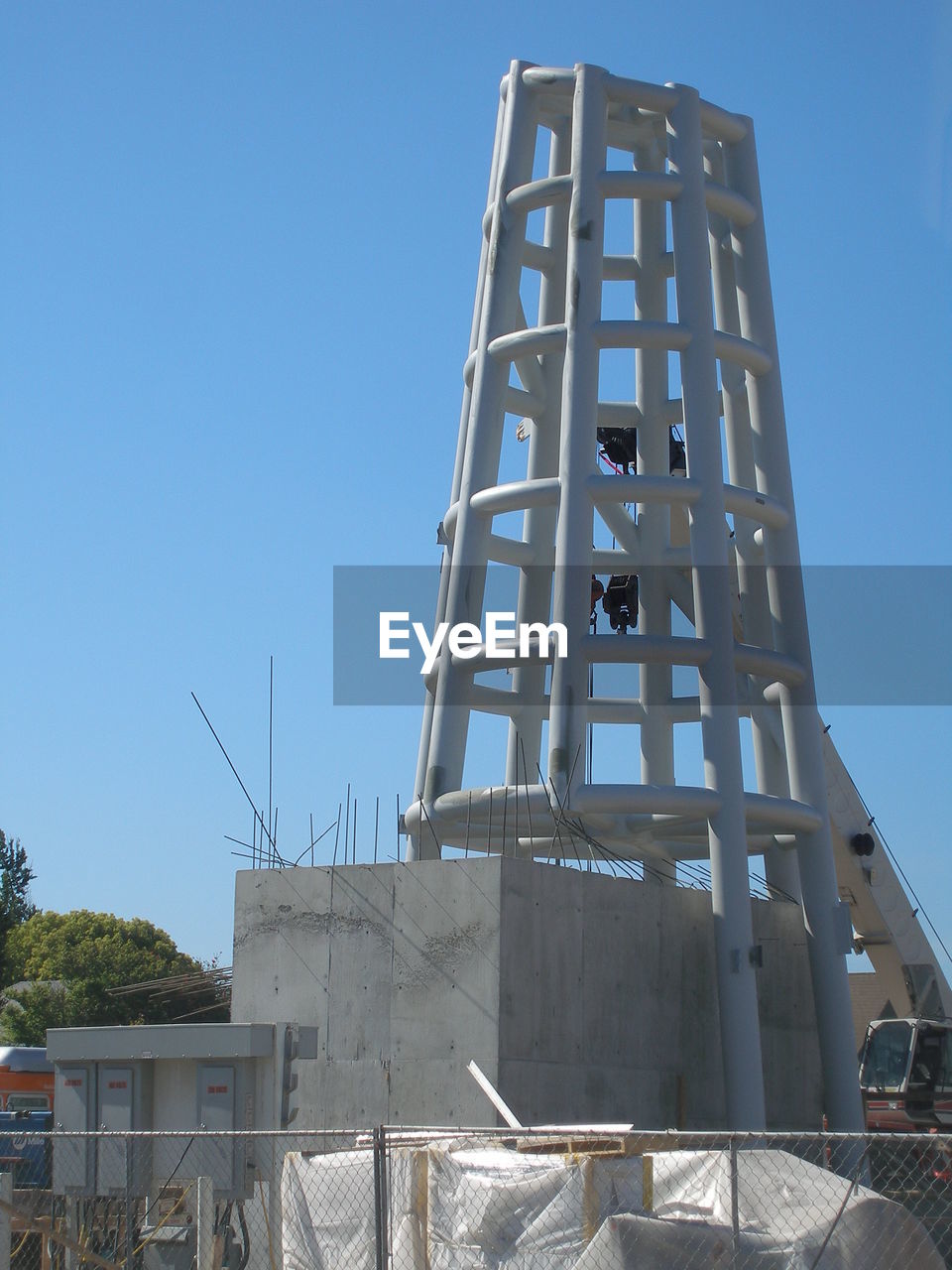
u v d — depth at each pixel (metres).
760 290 31.31
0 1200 15.07
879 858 35.78
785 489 30.53
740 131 31.69
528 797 26.78
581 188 29.09
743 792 27.22
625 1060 25.03
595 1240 11.98
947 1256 14.93
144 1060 18.06
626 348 28.88
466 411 31.92
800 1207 12.48
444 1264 13.31
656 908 26.39
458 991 23.34
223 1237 17.45
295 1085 17.98
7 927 60.72
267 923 25.67
